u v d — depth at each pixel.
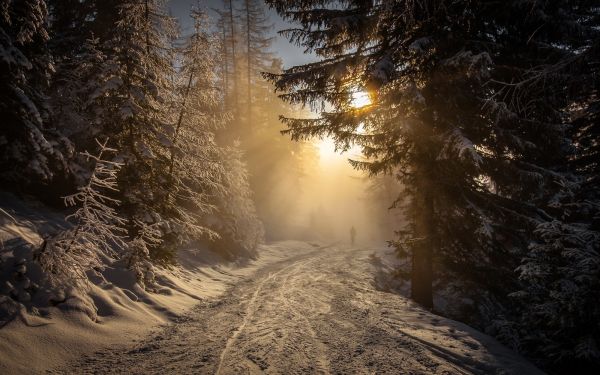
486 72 6.79
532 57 8.09
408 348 5.75
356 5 8.73
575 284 6.32
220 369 4.80
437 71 8.22
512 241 9.39
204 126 13.68
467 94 8.48
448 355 5.48
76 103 11.36
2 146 8.53
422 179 9.22
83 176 10.21
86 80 11.46
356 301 9.52
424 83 8.91
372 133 9.81
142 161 10.48
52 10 14.16
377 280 15.08
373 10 8.32
